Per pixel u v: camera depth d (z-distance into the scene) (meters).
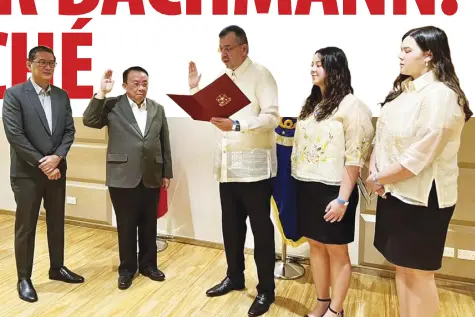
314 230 1.96
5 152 3.87
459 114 1.50
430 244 1.59
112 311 2.24
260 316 2.20
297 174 2.01
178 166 3.22
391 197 1.66
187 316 2.20
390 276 2.69
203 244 3.22
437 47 1.52
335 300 2.01
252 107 2.18
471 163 2.43
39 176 2.33
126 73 2.49
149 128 2.51
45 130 2.31
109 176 2.48
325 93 1.90
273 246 2.28
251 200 2.23
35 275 2.66
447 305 2.35
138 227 2.66
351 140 1.81
